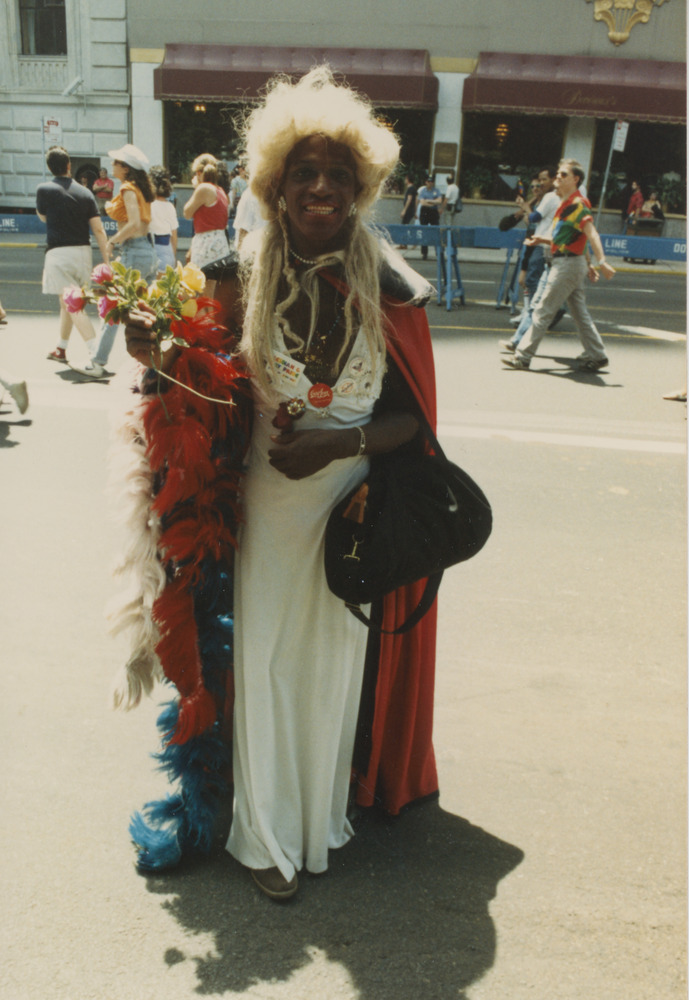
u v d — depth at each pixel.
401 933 2.15
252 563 2.10
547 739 2.91
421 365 2.07
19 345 8.05
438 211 17.95
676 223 21.69
